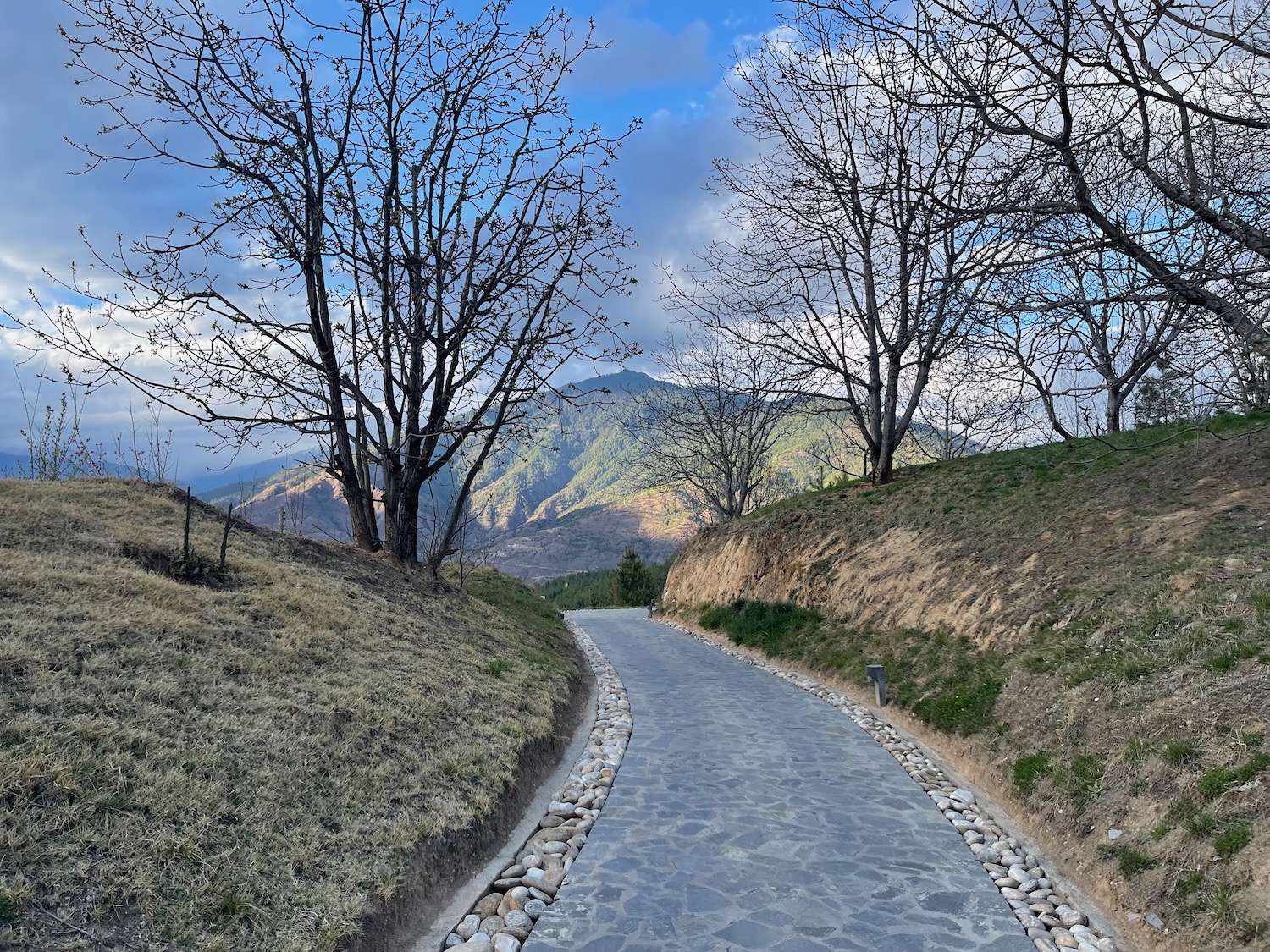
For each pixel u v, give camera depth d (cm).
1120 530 1201
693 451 3912
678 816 787
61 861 434
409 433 1752
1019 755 848
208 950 417
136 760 538
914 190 755
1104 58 648
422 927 543
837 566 1927
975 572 1400
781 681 1595
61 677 592
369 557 1631
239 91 1545
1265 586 810
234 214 1502
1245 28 622
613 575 6147
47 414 1362
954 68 724
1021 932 545
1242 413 1532
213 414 1502
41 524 929
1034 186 727
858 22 729
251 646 820
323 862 536
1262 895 484
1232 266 698
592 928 550
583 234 1816
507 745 873
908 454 3350
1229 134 733
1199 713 673
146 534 1027
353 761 683
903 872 646
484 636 1434
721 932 545
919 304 815
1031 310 689
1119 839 622
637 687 1544
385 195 1684
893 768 961
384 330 1689
